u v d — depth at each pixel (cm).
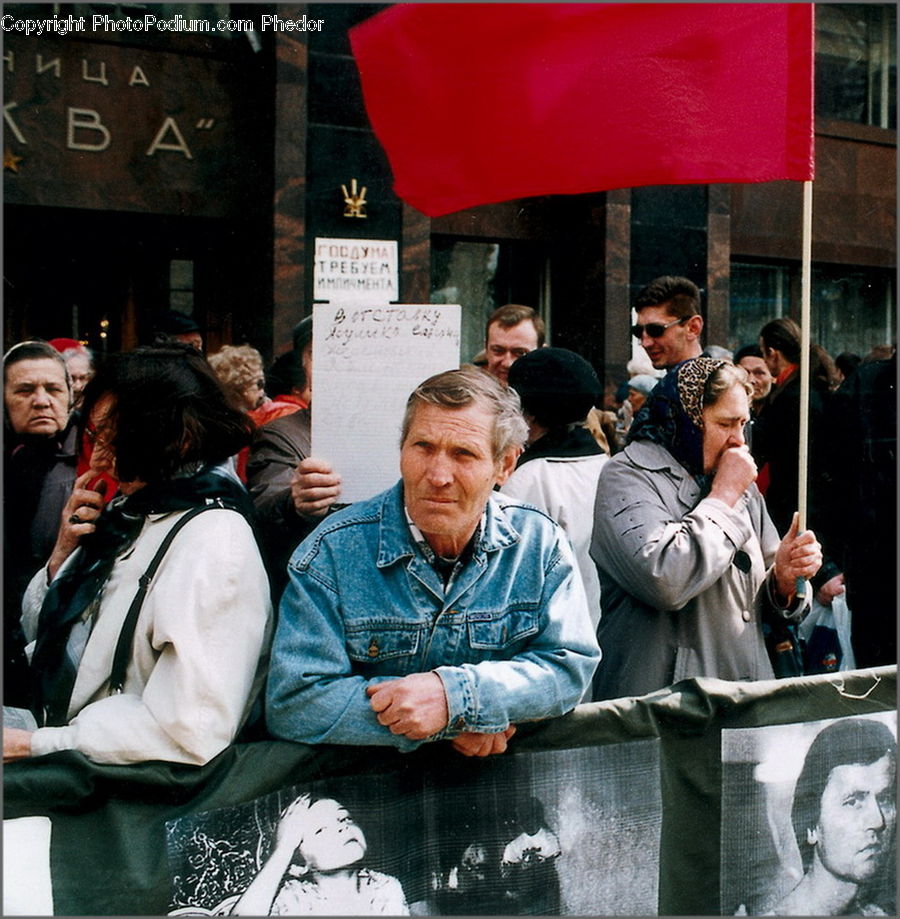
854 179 739
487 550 204
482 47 269
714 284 675
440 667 199
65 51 533
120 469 204
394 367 234
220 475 206
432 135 272
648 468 257
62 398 331
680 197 661
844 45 735
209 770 193
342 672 198
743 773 244
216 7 562
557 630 207
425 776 211
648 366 493
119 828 189
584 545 270
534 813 219
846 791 257
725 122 269
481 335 655
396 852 208
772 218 714
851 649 414
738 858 244
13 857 183
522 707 199
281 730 199
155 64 552
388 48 268
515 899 218
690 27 267
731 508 251
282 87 555
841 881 257
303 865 201
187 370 205
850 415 422
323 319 233
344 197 573
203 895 193
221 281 584
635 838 231
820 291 748
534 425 278
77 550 212
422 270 596
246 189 576
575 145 271
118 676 196
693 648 257
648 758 232
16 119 526
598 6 269
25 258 551
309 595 200
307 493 230
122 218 564
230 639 194
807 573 261
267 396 389
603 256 637
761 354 458
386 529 204
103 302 569
